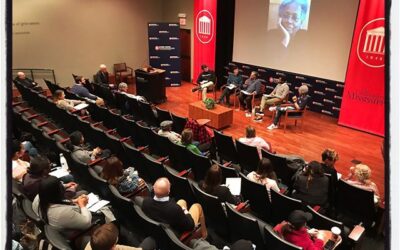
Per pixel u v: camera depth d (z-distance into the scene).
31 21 9.35
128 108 7.24
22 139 5.11
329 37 8.07
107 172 3.60
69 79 10.46
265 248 2.95
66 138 5.06
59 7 9.70
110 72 11.23
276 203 3.52
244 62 10.11
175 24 10.26
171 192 3.98
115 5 10.75
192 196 3.72
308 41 8.47
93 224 3.03
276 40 9.12
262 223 3.21
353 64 7.26
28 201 2.96
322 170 3.74
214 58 10.18
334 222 3.20
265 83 9.64
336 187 3.91
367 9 6.78
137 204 3.31
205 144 5.65
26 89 6.91
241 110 8.70
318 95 8.56
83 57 10.53
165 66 10.59
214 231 3.51
